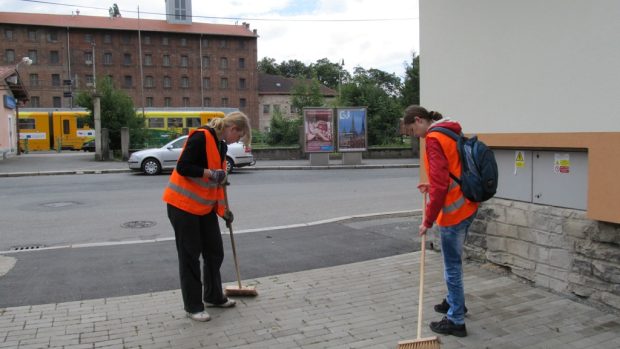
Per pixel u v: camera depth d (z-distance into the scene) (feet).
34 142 139.54
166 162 64.34
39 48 238.68
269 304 15.79
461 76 19.07
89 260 21.44
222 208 15.43
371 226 27.91
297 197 42.42
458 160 12.80
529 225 16.85
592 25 14.30
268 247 23.52
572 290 15.40
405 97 111.75
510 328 13.46
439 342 11.72
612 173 13.78
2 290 17.44
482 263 18.93
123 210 36.52
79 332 13.73
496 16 17.40
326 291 16.93
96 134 84.94
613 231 14.15
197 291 14.53
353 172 66.39
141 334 13.58
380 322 14.16
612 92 13.84
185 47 257.14
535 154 16.71
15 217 33.88
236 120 14.89
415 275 18.42
